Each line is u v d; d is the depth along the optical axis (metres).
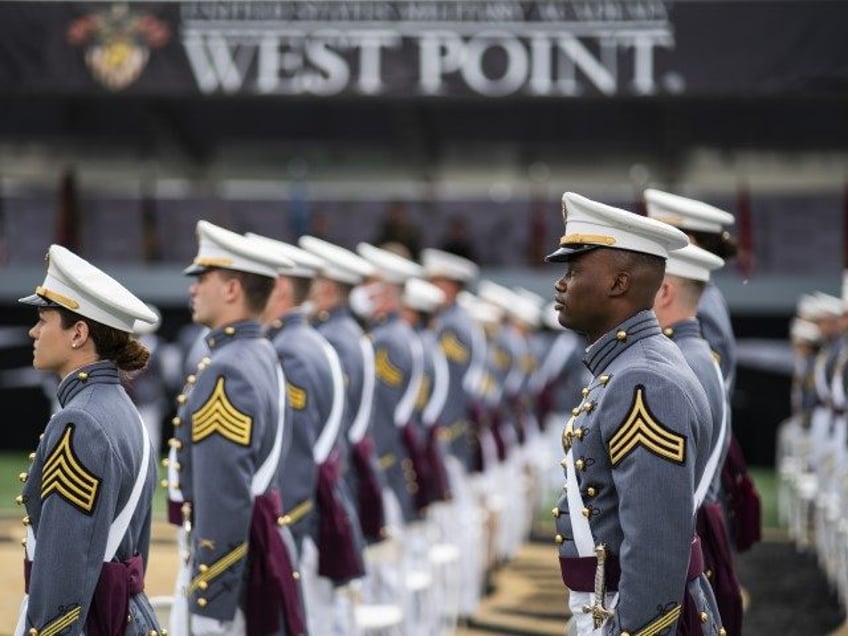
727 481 21.39
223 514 18.16
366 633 25.23
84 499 14.70
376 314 31.31
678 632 14.33
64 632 14.62
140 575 15.44
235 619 18.45
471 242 57.72
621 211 14.52
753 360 54.91
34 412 54.50
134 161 63.25
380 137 61.91
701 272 18.17
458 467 36.69
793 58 46.69
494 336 45.41
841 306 42.50
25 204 57.84
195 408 18.52
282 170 62.72
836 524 35.69
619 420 13.98
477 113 60.66
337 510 23.17
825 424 42.50
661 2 46.88
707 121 60.22
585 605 14.33
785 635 30.89
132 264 57.25
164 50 48.25
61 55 48.47
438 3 47.47
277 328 22.72
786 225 57.06
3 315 54.28
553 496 55.44
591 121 60.66
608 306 14.54
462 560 34.97
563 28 47.19
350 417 26.58
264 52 47.97
